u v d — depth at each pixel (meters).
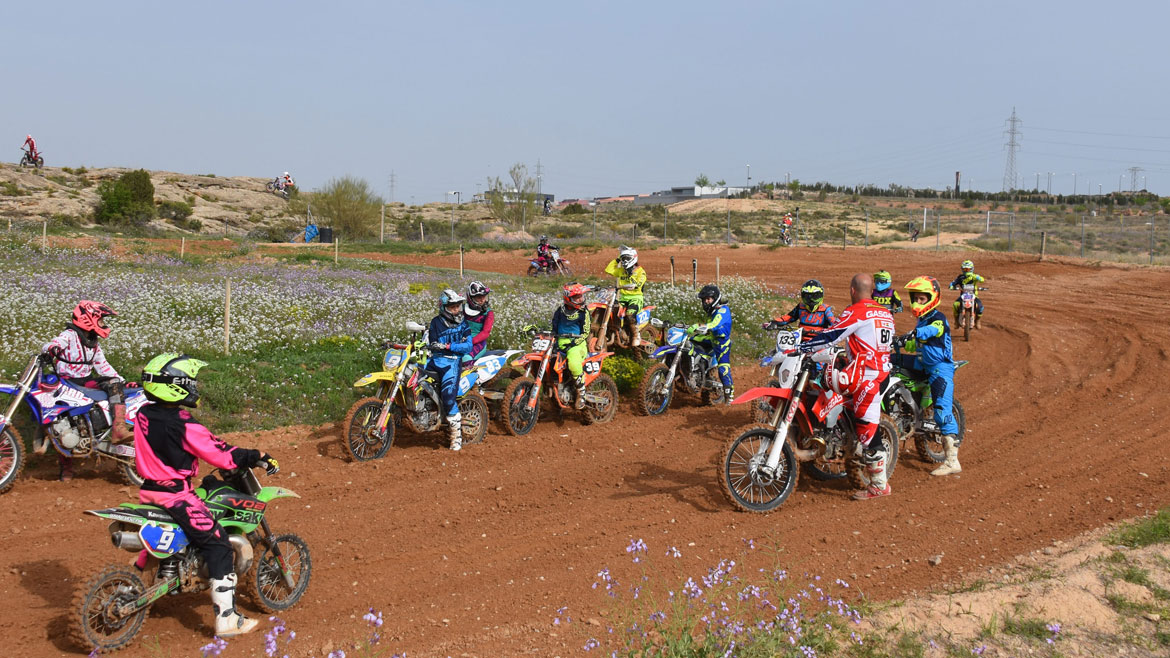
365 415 8.90
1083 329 18.80
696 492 7.89
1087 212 82.31
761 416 9.85
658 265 33.94
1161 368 14.09
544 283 24.95
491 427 10.24
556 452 9.24
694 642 4.73
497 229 53.59
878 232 61.72
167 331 13.28
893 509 7.48
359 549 6.50
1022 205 98.56
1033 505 7.57
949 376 8.55
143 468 5.01
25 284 17.02
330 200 51.50
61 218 49.72
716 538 6.72
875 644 4.82
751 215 78.94
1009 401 12.11
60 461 8.00
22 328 12.90
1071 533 6.83
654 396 11.03
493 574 6.05
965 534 6.85
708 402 11.57
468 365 9.44
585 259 36.34
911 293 8.53
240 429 9.72
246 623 5.11
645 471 8.57
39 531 6.74
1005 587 5.64
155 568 5.12
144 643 4.98
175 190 71.69
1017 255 33.88
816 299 9.45
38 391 7.75
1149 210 86.88
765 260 35.50
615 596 5.45
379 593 5.73
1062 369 14.45
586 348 10.24
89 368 8.04
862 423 7.48
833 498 7.82
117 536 4.86
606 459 8.98
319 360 12.37
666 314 17.45
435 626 5.21
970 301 17.70
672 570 6.05
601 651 4.80
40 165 71.62
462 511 7.38
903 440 8.69
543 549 6.53
